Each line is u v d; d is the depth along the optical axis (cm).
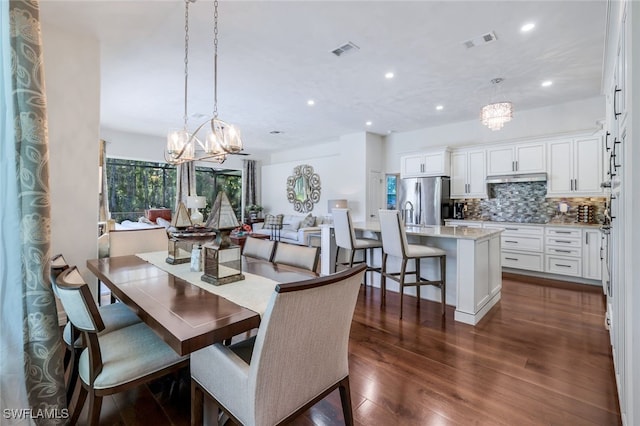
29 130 150
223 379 124
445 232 339
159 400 182
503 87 421
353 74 379
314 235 656
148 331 171
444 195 581
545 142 485
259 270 208
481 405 179
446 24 273
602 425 163
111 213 743
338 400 185
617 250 191
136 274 196
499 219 562
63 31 279
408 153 638
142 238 294
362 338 266
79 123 290
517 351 242
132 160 762
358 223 465
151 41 301
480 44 307
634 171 124
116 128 661
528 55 329
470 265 296
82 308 126
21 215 148
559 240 452
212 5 245
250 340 162
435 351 243
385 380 204
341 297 128
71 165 286
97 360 134
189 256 233
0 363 140
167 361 147
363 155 699
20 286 146
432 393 190
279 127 652
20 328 146
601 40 298
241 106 505
